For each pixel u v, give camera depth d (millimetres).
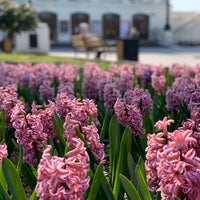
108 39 52312
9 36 33000
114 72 9070
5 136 4273
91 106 3756
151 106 4871
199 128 2955
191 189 2127
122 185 2697
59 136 3514
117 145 3375
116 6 52094
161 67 9164
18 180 2631
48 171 2027
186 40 52250
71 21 51125
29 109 6133
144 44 49594
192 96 5039
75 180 2051
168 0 50531
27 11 25438
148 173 2639
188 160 2139
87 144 3168
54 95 6660
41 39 29078
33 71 9461
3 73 9102
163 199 2262
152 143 2555
